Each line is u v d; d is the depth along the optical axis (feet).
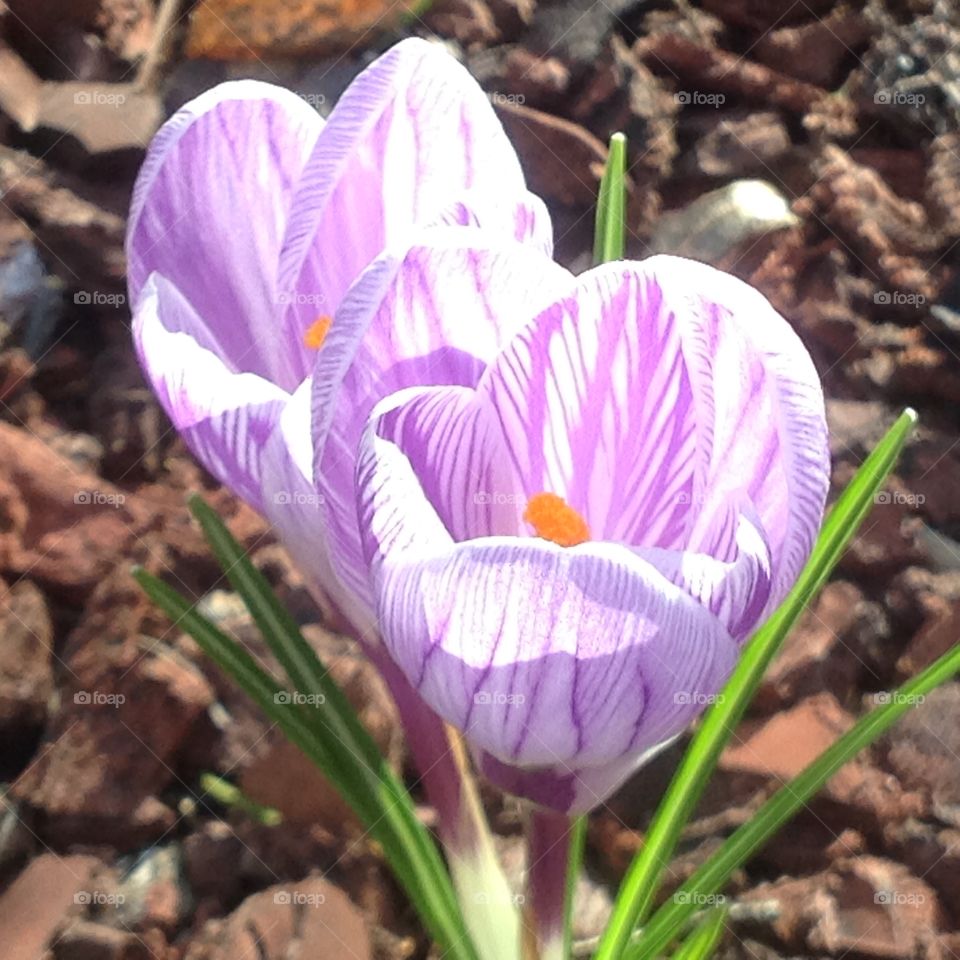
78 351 0.87
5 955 0.67
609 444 0.43
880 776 0.74
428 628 0.38
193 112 0.51
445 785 0.55
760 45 1.02
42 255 0.88
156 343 0.50
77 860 0.70
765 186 0.95
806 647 0.77
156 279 0.52
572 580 0.36
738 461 0.41
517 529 0.45
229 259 0.53
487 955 0.56
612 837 0.72
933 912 0.70
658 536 0.43
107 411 0.85
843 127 0.99
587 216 0.93
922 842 0.71
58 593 0.77
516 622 0.37
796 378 0.40
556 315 0.41
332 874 0.69
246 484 0.49
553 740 0.40
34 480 0.78
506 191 0.47
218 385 0.48
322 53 0.95
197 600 0.78
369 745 0.60
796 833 0.73
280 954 0.66
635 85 0.98
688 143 0.98
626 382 0.42
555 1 1.00
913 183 0.98
